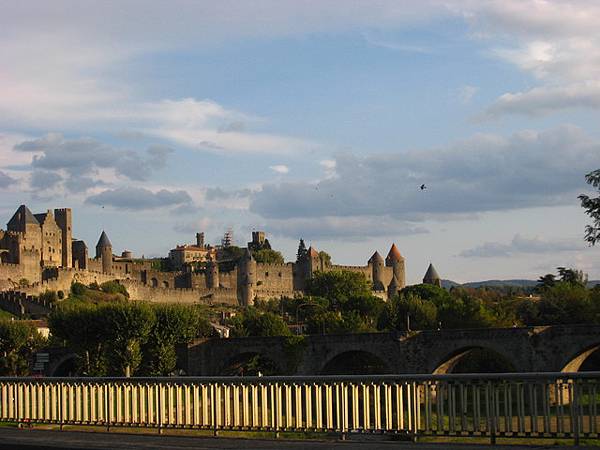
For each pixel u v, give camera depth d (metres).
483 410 37.28
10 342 163.75
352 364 155.00
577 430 34.03
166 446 36.31
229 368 159.25
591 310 193.62
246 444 36.62
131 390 43.75
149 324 150.88
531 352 127.00
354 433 38.06
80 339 151.75
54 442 38.44
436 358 134.75
